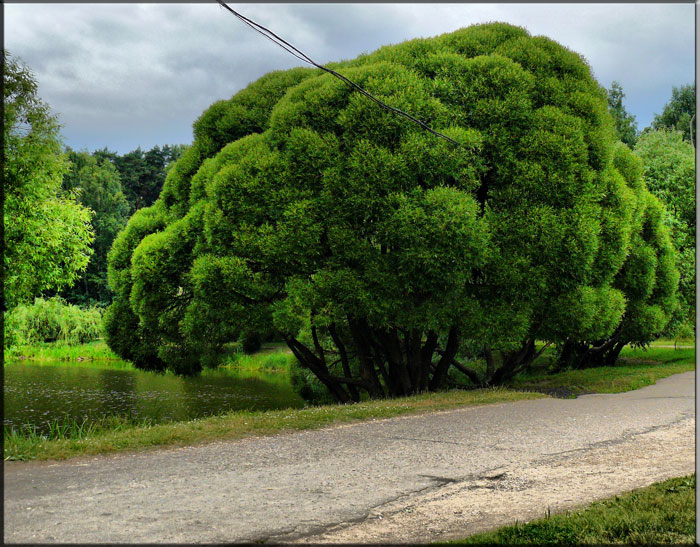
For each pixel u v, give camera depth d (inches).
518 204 628.7
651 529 206.4
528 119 638.5
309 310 601.0
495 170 649.6
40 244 666.2
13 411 746.8
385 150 590.6
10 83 629.9
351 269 606.5
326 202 603.5
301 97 665.0
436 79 639.8
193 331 684.7
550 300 667.4
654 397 581.6
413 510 239.1
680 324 1161.4
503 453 339.0
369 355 743.7
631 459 326.6
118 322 855.7
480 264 589.6
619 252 705.6
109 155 3479.3
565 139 628.4
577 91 676.1
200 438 365.7
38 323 1585.9
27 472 282.4
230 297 634.2
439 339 850.8
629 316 981.8
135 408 783.7
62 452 317.4
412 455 331.9
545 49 700.0
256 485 268.1
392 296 597.9
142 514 224.2
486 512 238.1
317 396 861.8
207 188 653.9
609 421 442.6
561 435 390.6
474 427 416.2
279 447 348.8
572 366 1075.3
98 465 299.4
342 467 303.7
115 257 844.0
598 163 666.8
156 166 3511.3
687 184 1180.5
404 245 578.6
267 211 623.8
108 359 1556.3
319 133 629.6
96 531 204.7
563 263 623.5
